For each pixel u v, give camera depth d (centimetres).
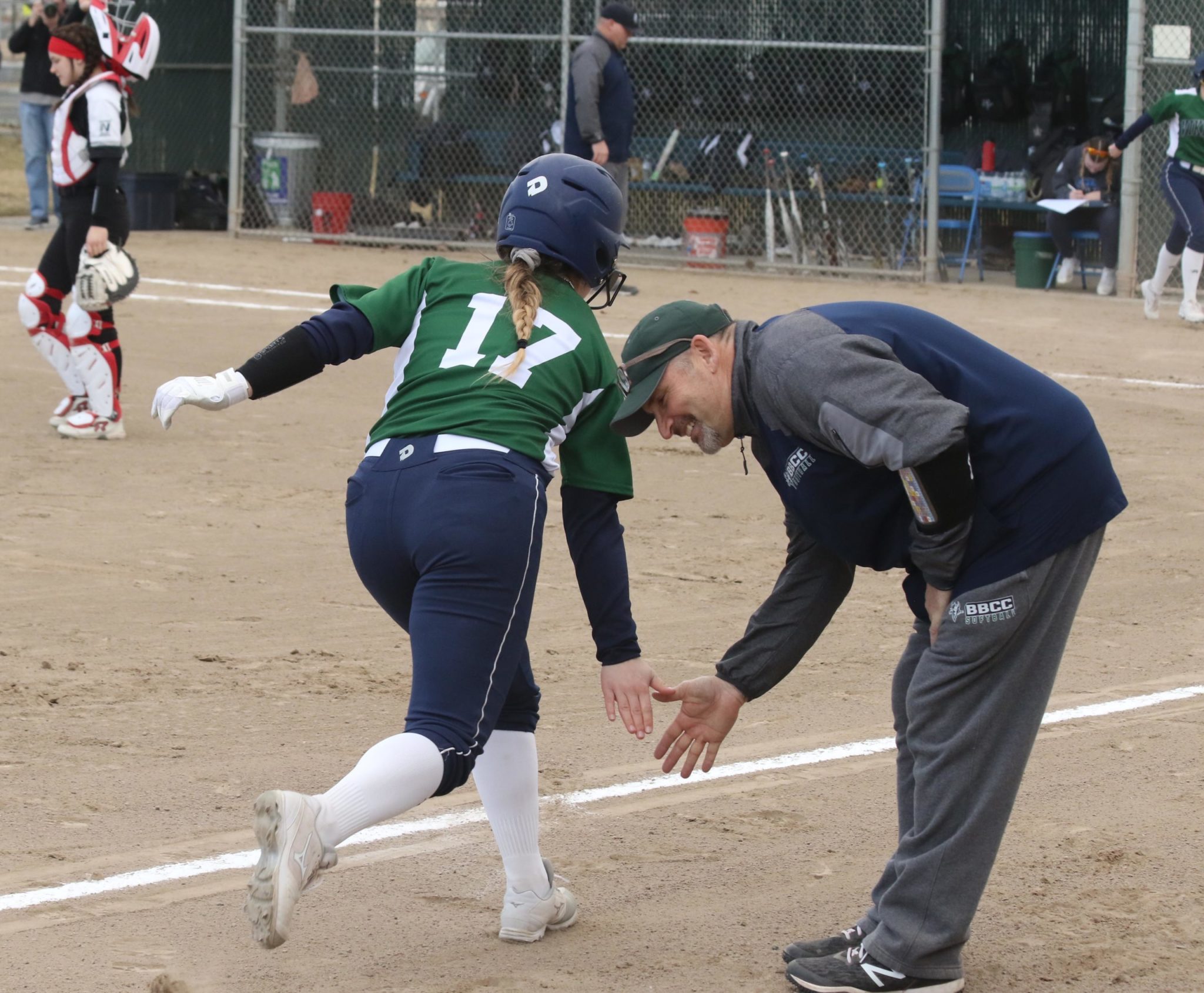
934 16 5772
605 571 1190
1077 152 5762
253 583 2272
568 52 5875
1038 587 1083
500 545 1094
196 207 6912
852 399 1034
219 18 7250
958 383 1080
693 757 1245
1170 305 5453
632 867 1396
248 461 3016
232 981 1158
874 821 1510
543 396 1140
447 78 6719
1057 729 1767
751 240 6438
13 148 10138
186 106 7275
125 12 3681
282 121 6769
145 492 2755
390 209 6644
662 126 6644
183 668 1906
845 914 1301
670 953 1224
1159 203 5709
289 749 1655
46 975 1157
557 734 1736
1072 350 4525
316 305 4891
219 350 4059
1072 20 7044
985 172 6525
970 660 1091
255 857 1388
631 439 3384
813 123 6531
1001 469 1076
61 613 2098
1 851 1378
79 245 2992
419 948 1227
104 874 1341
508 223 1205
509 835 1232
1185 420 3612
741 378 1107
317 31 6097
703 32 6575
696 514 2764
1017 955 1223
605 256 1217
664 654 2012
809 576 1220
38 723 1706
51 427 3203
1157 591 2353
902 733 1216
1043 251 5850
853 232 6297
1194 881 1369
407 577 1132
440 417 1129
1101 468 1100
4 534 2456
